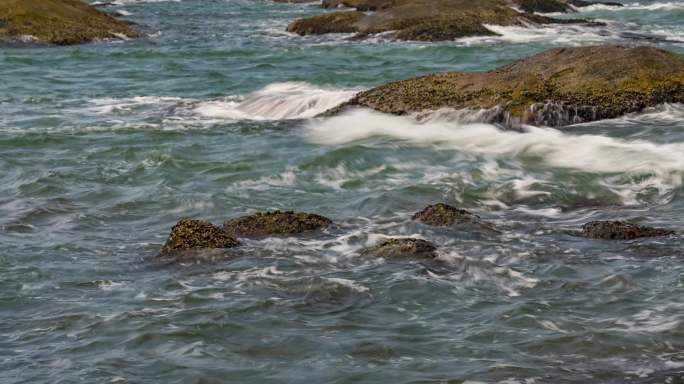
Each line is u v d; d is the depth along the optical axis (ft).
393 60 148.25
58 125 101.50
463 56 150.30
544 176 76.48
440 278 54.03
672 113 92.63
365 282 53.57
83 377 43.37
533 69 100.12
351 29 181.88
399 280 53.62
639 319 48.37
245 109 107.55
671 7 247.70
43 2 183.21
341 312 49.93
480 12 179.63
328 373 43.50
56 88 127.24
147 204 70.90
